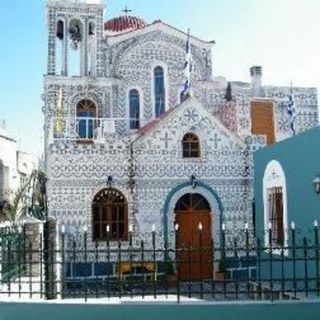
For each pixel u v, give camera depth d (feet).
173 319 37.40
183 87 111.86
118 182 88.22
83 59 115.55
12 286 45.93
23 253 40.78
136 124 115.44
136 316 37.29
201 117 91.61
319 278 40.01
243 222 91.15
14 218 104.58
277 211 64.54
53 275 40.63
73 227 86.17
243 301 38.40
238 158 92.17
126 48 116.16
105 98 112.88
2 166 135.33
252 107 112.68
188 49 99.60
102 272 77.92
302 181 56.80
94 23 115.34
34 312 37.14
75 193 86.94
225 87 120.26
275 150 63.72
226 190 91.30
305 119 119.55
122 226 88.07
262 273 65.77
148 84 116.67
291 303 38.11
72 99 111.65
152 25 117.50
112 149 88.48
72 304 37.19
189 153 91.30
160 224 88.79
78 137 104.22
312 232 54.03
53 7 113.50
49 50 112.06
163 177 89.61
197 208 90.89
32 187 101.91
